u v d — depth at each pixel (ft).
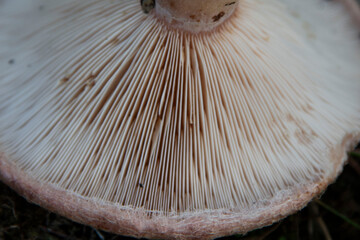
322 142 0.33
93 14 0.31
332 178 0.32
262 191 0.31
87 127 0.30
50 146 0.31
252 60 0.31
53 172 0.30
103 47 0.30
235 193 0.31
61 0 0.33
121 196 0.30
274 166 0.31
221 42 0.30
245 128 0.31
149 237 0.29
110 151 0.30
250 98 0.31
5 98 0.33
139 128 0.30
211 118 0.30
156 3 0.29
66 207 0.29
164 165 0.30
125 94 0.29
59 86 0.31
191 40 0.30
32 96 0.32
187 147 0.30
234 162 0.31
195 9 0.28
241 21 0.31
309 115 0.33
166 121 0.30
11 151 0.31
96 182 0.30
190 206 0.30
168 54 0.29
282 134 0.32
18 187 0.30
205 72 0.29
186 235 0.29
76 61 0.31
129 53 0.29
